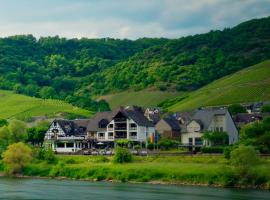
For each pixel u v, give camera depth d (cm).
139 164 15712
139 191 12538
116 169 15312
